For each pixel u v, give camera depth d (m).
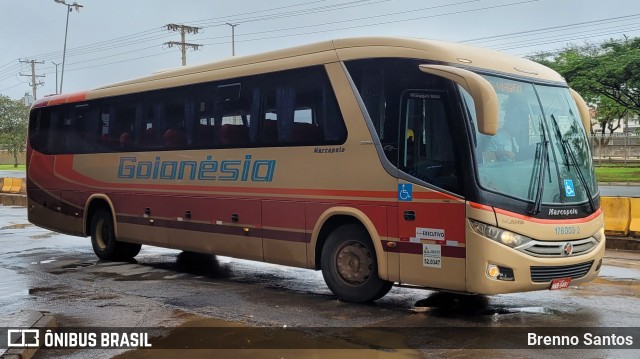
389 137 7.32
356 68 7.69
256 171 8.82
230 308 7.64
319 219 7.97
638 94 37.31
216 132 9.51
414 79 7.15
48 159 13.07
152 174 10.64
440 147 6.89
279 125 8.55
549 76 7.82
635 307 7.47
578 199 7.13
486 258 6.51
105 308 7.70
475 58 7.19
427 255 6.94
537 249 6.67
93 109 12.05
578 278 7.03
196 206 9.78
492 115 6.36
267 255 8.70
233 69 9.32
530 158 6.98
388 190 7.28
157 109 10.65
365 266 7.67
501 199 6.61
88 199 11.99
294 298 8.21
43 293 8.66
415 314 7.25
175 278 9.78
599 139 57.31
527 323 6.79
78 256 12.35
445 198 6.79
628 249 11.97
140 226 10.88
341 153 7.76
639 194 25.30
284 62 8.55
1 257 12.22
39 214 13.32
